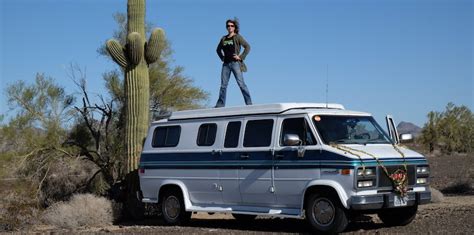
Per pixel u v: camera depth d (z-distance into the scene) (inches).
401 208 514.3
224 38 629.3
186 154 579.5
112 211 663.1
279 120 511.5
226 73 628.4
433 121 2500.0
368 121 522.0
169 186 596.4
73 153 876.0
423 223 533.3
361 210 469.4
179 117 598.2
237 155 535.2
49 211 665.0
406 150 507.5
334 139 484.4
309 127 489.4
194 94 991.0
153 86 959.0
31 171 858.1
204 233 514.3
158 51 694.5
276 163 503.5
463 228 494.0
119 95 919.0
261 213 514.3
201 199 567.5
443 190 959.0
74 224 630.5
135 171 683.4
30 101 885.2
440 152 2444.6
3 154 850.1
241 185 530.3
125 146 698.2
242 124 539.2
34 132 874.8
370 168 462.6
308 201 481.7
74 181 867.4
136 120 689.6
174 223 589.0
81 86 899.4
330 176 466.6
